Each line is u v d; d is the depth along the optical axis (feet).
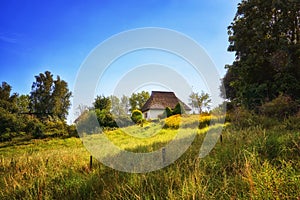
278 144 14.71
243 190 9.38
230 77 54.90
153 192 10.11
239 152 13.83
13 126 56.24
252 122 28.07
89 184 11.94
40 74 126.31
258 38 44.45
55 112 102.94
